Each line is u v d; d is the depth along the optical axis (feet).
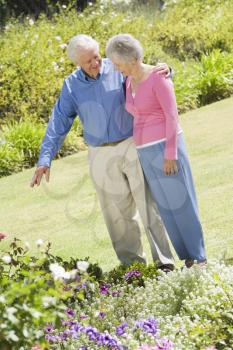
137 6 70.44
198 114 42.16
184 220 18.70
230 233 21.62
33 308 11.94
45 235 25.21
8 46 48.29
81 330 14.80
